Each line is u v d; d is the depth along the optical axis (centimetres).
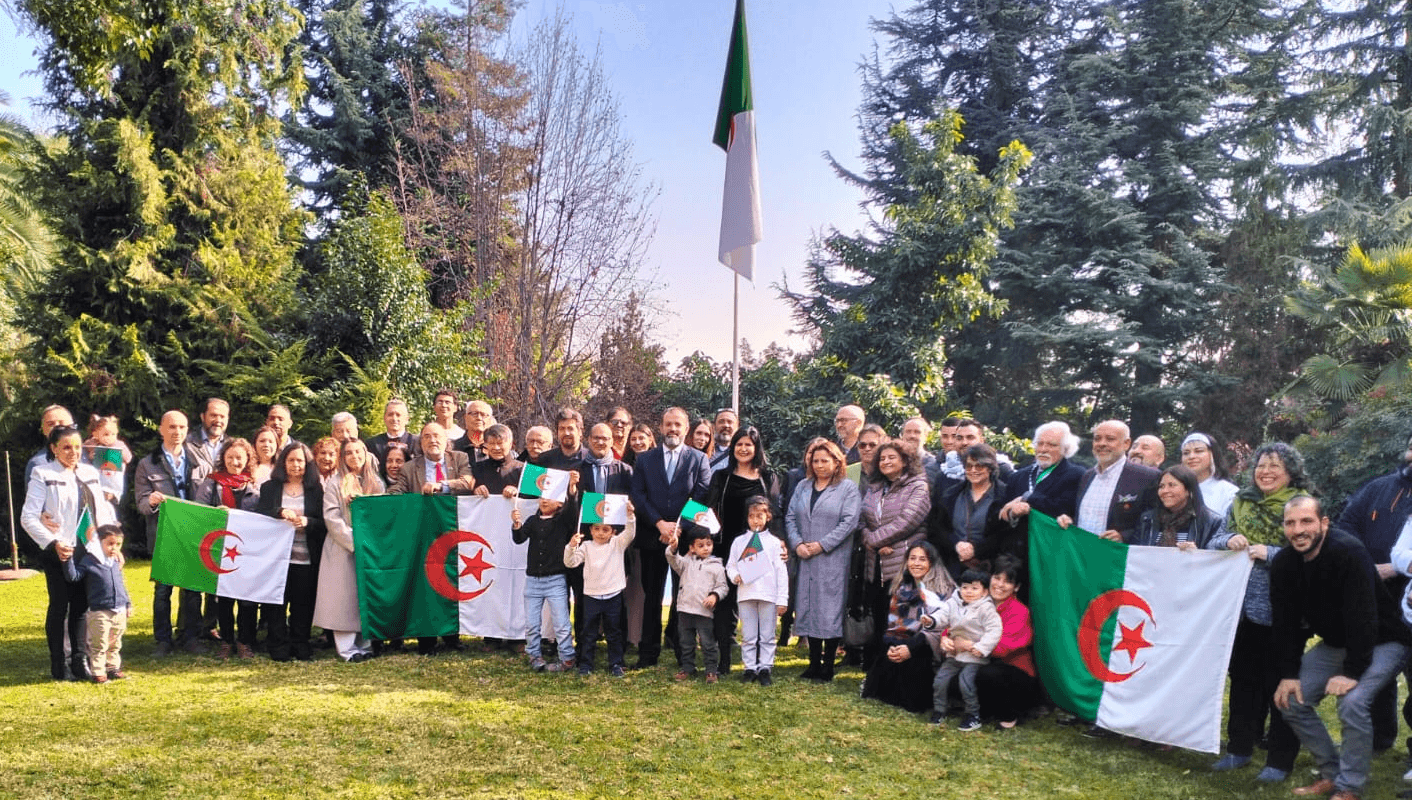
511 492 811
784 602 745
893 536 725
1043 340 2533
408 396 1752
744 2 1130
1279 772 546
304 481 803
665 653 839
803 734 620
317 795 507
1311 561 518
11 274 2059
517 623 825
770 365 2067
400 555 811
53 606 716
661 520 775
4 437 1611
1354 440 1525
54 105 1692
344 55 2742
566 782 530
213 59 1756
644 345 2367
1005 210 1988
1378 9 2486
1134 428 2622
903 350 1991
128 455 828
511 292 2172
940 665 665
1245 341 2525
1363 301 1739
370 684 721
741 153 1104
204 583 777
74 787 513
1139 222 2636
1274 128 2639
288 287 1819
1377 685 507
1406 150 2392
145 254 1644
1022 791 530
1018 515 677
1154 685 593
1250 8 2717
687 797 512
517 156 2233
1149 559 605
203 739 590
